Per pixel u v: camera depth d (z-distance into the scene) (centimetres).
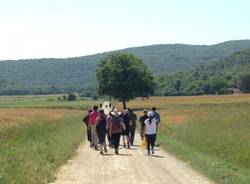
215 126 3572
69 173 1917
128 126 3088
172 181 1739
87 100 16838
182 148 2862
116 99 11450
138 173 1934
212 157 2422
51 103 14038
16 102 15488
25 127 3516
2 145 2292
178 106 10719
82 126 5216
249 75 17112
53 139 3061
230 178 1777
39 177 1653
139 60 11488
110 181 1728
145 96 11519
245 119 3975
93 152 2784
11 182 1468
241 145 2420
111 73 11288
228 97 13800
